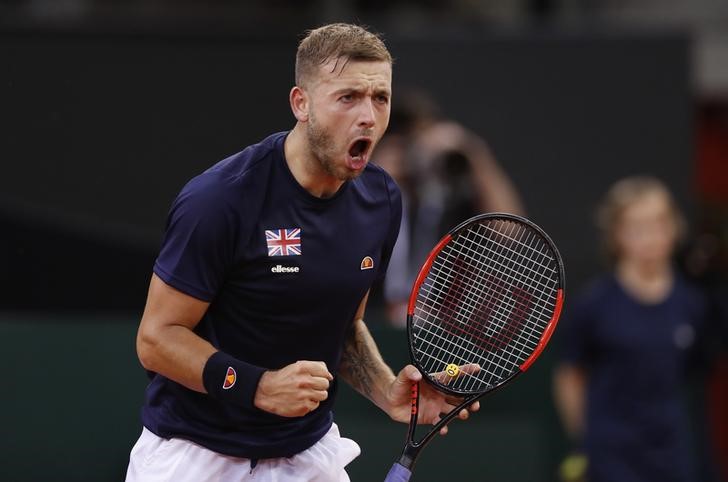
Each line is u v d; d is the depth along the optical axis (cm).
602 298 2184
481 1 3569
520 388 2486
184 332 1197
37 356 2308
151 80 2572
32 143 2547
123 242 2577
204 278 1189
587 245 2758
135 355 2338
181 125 2578
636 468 2136
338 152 1164
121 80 2561
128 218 2575
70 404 2309
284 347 1258
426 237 2617
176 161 2580
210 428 1277
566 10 3647
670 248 2247
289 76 2603
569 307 2667
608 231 2231
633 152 2792
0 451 2278
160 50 2572
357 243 1252
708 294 2312
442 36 2769
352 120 1152
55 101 2548
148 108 2572
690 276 2709
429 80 2764
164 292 1190
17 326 2309
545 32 2784
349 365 1381
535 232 1329
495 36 2772
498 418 2472
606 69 2789
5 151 2542
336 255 1236
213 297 1209
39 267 2566
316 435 1327
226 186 1185
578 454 2316
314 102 1165
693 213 2788
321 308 1247
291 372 1156
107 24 2556
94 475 2300
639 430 2134
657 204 2188
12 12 3297
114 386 2327
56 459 2294
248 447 1283
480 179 2727
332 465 1345
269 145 1226
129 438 2317
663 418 2144
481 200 2706
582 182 2775
